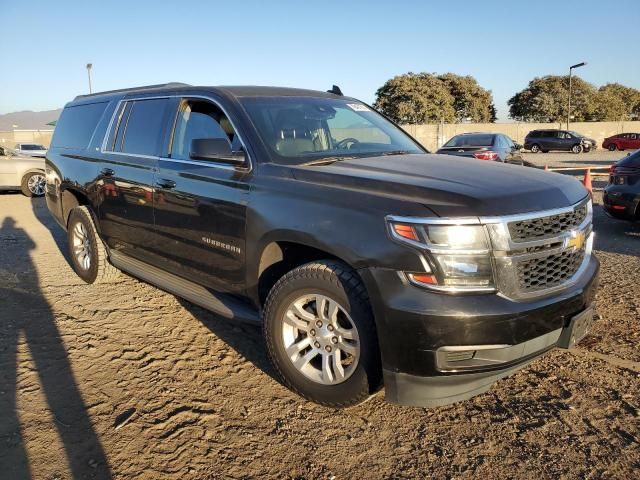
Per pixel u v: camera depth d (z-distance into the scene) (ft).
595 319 14.96
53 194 19.80
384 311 8.82
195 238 12.71
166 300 16.70
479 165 11.50
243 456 9.05
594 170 68.03
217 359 12.67
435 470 8.71
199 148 11.66
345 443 9.43
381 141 14.06
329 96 15.26
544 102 211.61
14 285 18.25
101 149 16.83
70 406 10.50
